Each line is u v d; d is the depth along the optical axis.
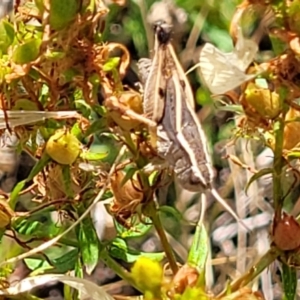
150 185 0.38
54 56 0.37
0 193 0.39
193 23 0.58
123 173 0.39
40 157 0.38
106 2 0.40
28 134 0.38
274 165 0.38
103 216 0.40
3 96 0.38
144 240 0.51
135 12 0.59
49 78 0.37
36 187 0.39
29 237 0.40
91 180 0.39
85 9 0.37
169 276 0.38
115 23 0.59
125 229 0.40
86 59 0.37
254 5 0.36
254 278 0.38
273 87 0.38
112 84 0.37
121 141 0.38
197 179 0.36
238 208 0.53
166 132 0.36
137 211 0.39
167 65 0.37
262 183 0.53
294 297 0.38
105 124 0.38
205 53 0.37
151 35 0.58
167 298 0.37
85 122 0.38
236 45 0.36
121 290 0.55
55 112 0.38
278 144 0.38
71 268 0.40
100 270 0.55
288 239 0.38
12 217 0.38
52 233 0.40
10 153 0.55
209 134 0.55
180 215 0.40
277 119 0.38
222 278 0.52
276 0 0.36
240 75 0.36
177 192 0.54
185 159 0.36
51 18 0.37
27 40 0.37
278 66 0.37
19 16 0.38
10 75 0.37
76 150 0.38
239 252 0.52
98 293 0.39
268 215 0.53
